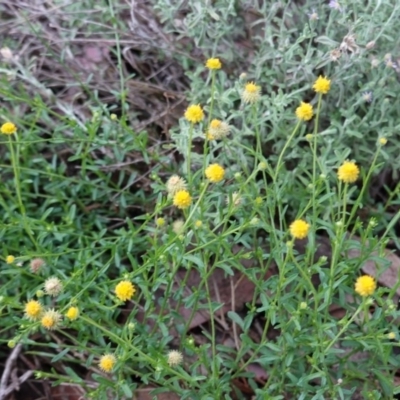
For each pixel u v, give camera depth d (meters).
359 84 0.53
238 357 0.43
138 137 0.51
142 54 0.62
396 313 0.39
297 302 0.44
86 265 0.45
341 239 0.38
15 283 0.48
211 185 0.51
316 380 0.45
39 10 0.59
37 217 0.53
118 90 0.60
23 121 0.52
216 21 0.58
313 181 0.41
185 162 0.52
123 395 0.44
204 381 0.45
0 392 0.47
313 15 0.52
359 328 0.42
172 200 0.43
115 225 0.55
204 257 0.43
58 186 0.53
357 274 0.49
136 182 0.57
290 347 0.41
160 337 0.48
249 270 0.43
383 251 0.42
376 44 0.54
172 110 0.58
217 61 0.42
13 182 0.53
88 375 0.49
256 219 0.40
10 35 0.61
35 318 0.39
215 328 0.51
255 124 0.43
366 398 0.39
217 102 0.55
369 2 0.52
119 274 0.51
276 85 0.57
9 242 0.51
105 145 0.53
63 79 0.59
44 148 0.58
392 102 0.55
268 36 0.55
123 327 0.45
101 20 0.60
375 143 0.55
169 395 0.46
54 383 0.42
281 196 0.46
